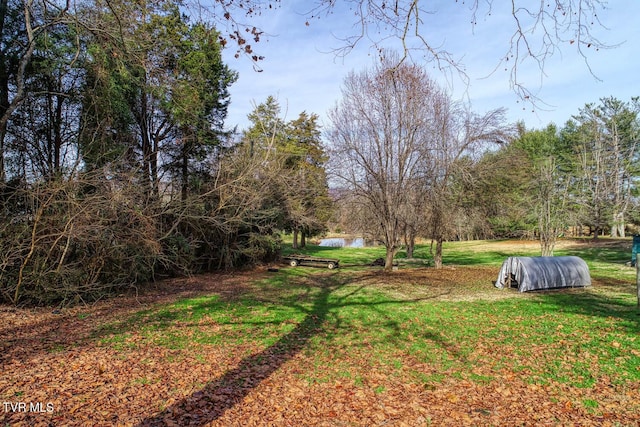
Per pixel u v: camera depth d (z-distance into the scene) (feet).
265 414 14.69
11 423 12.89
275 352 22.08
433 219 62.34
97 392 15.84
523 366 19.85
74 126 46.19
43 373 17.58
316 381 17.94
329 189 63.87
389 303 37.45
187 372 18.62
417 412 15.03
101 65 37.99
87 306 33.83
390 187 59.47
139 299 38.50
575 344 23.43
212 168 65.77
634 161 117.50
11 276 30.94
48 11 35.78
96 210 32.78
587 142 124.26
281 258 81.30
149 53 36.42
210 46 61.87
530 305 36.27
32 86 41.68
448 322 29.53
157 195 47.85
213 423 13.82
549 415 14.74
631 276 57.21
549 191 70.44
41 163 40.86
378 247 133.90
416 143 58.29
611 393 16.55
